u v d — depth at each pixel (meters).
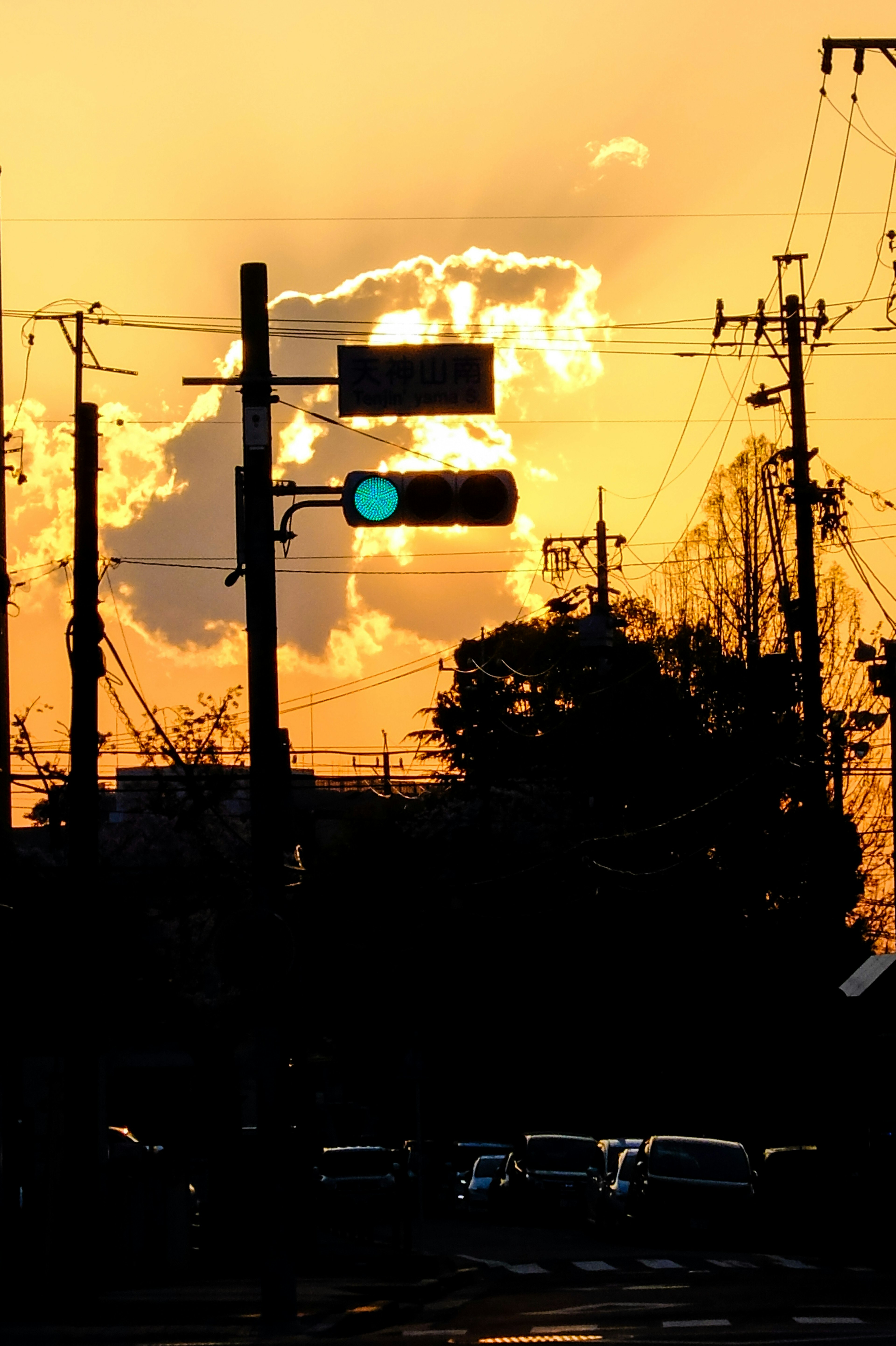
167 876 169.12
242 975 67.56
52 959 122.38
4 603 89.31
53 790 155.75
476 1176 192.62
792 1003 181.12
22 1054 103.81
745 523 188.75
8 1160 86.38
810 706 132.75
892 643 125.25
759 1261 105.69
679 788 194.88
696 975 193.00
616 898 199.38
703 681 196.12
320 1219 156.50
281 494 71.56
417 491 62.56
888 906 188.88
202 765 167.00
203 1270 96.69
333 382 65.38
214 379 71.06
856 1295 77.56
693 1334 60.75
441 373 64.12
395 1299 77.56
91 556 89.31
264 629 70.50
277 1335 60.53
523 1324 67.19
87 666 88.06
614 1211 133.12
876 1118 134.50
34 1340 58.59
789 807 185.25
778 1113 184.25
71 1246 80.44
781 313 138.00
